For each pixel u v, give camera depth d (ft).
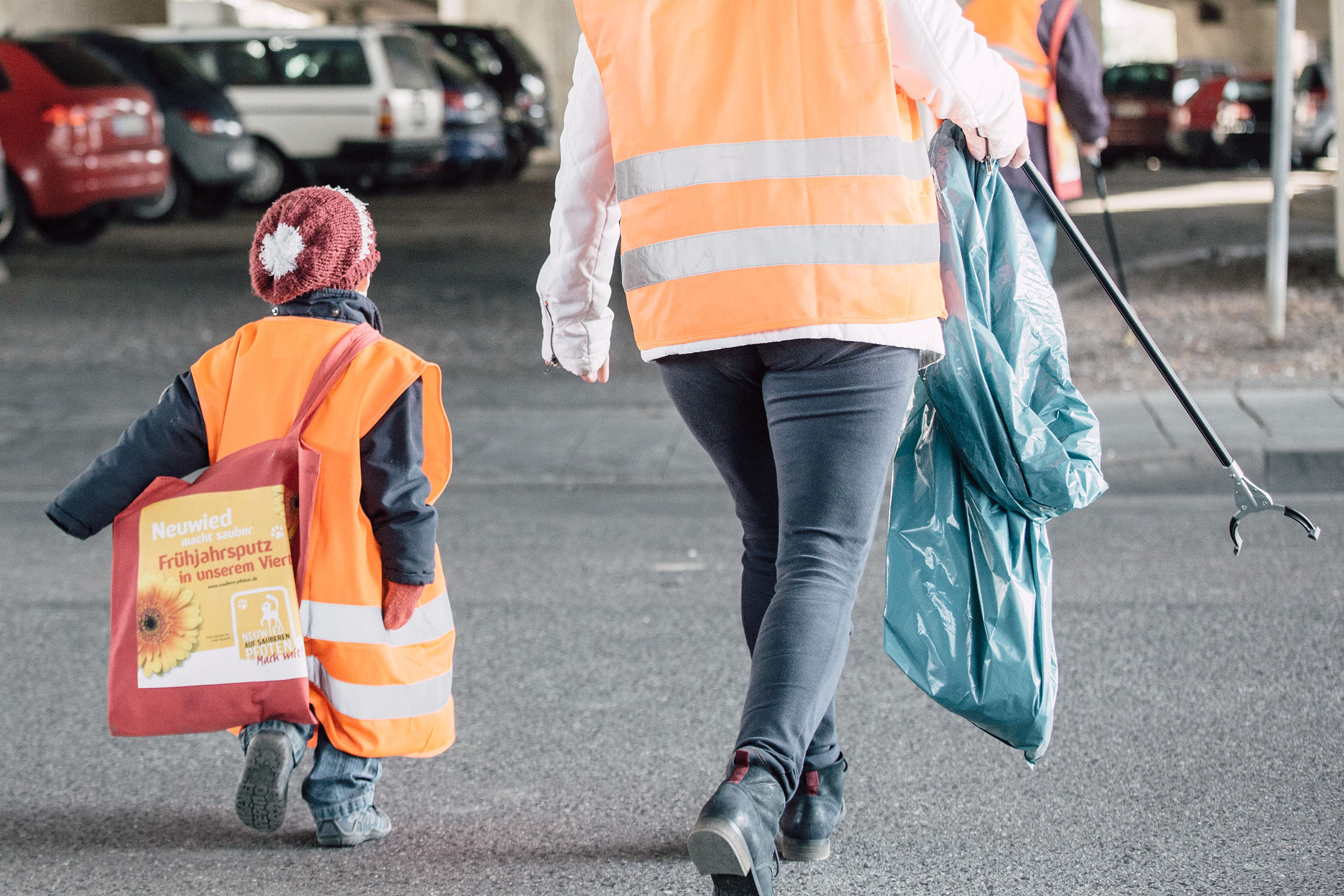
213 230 84.28
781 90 11.85
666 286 12.10
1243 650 21.58
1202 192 95.50
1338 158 51.03
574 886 14.92
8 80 69.15
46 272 66.69
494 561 28.12
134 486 14.66
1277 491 31.07
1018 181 30.99
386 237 81.87
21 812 17.16
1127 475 32.04
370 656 14.71
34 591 26.76
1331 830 15.65
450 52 123.75
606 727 19.51
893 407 12.09
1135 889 14.48
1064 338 14.06
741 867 10.61
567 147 13.00
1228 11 299.38
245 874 15.39
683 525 30.50
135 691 14.49
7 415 40.04
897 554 13.82
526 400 41.09
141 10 166.30
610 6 12.29
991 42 30.99
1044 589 13.83
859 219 11.78
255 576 14.35
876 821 16.26
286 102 96.48
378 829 16.10
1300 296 47.93
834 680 11.66
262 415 14.56
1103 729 18.78
